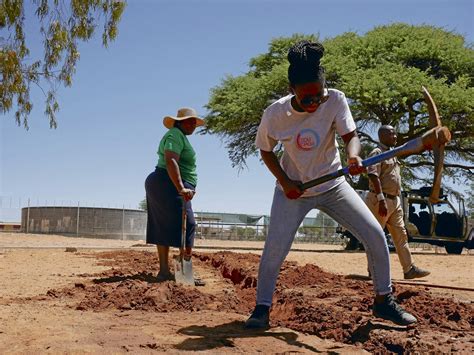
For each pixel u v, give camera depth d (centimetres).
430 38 2814
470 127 2628
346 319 483
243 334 439
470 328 459
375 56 2792
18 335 424
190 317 507
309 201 465
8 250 1525
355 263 1291
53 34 1647
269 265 462
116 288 641
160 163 749
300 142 455
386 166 798
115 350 382
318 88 434
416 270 824
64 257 1249
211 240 3812
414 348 397
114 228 3819
